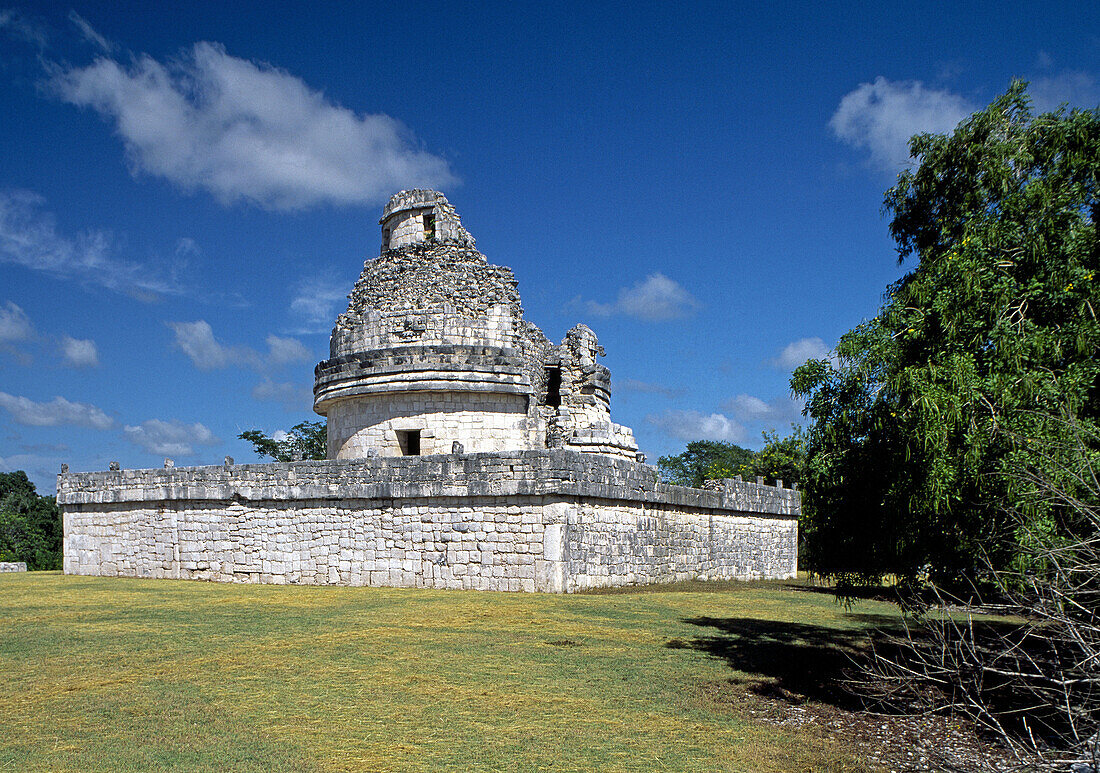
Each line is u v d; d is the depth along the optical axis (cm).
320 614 1922
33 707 1136
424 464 2470
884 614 2203
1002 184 1238
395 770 914
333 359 3138
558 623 1823
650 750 995
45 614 1983
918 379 1097
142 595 2342
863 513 1277
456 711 1134
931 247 1320
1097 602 898
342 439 3141
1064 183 1194
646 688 1278
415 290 3120
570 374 3300
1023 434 1000
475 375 2992
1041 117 1277
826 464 1275
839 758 976
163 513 2911
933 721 1129
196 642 1584
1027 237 1157
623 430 3180
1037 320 1126
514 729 1062
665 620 1930
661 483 2808
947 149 1338
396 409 3039
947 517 1109
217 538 2780
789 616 2106
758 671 1415
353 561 2547
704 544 3092
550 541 2289
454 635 1661
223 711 1119
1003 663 1223
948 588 1171
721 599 2412
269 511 2700
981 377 1088
